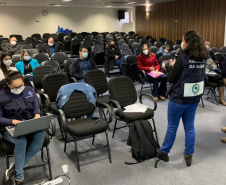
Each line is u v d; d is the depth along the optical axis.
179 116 2.60
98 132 2.76
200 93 2.54
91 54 8.52
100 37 12.70
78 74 4.43
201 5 11.18
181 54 2.45
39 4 13.54
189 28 11.96
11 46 8.25
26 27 14.99
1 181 2.51
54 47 8.17
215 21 10.65
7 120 2.41
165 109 4.57
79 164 2.79
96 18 16.80
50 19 15.50
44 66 4.51
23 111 2.54
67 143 3.29
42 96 3.67
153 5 13.91
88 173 2.62
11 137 2.38
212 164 2.77
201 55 2.37
